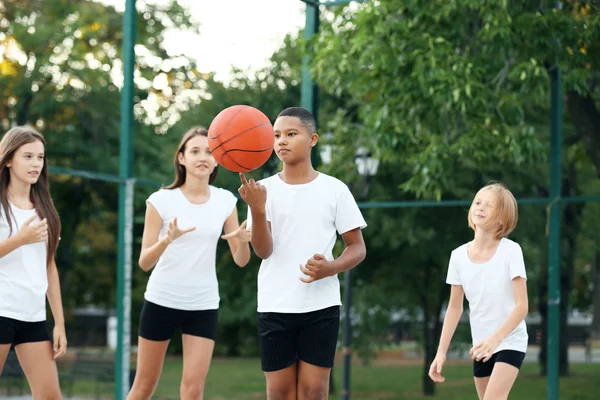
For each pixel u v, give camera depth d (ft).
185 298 17.44
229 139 14.03
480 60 30.66
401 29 31.04
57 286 16.12
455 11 30.68
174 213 17.51
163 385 77.25
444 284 65.87
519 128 31.48
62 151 73.77
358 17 31.96
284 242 14.17
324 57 32.63
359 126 40.88
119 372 28.17
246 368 88.33
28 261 15.40
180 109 78.13
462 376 79.66
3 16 72.28
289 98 65.41
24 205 15.69
